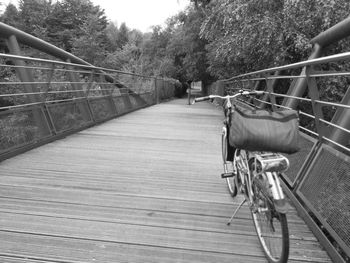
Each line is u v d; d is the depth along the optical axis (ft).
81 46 106.42
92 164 16.76
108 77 35.29
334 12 23.50
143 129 28.63
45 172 15.14
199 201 12.34
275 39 26.66
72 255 8.58
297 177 12.28
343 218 8.71
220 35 40.40
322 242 9.32
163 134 26.37
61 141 22.30
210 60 57.52
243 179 10.07
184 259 8.61
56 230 9.77
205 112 46.75
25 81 21.29
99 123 31.07
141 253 8.80
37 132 20.63
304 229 10.30
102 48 113.80
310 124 25.46
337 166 9.96
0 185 13.21
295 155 13.57
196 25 80.12
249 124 7.59
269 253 8.32
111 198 12.34
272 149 7.55
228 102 10.51
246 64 37.78
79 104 27.55
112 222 10.43
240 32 29.96
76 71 25.93
